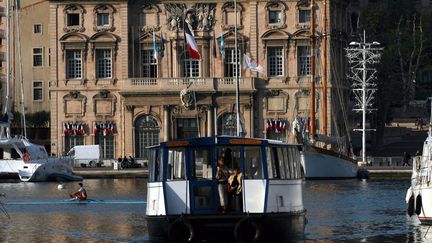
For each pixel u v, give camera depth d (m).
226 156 75.38
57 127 181.75
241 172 75.25
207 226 74.25
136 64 181.88
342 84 185.00
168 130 178.50
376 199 114.06
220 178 75.12
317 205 107.81
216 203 75.12
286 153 77.94
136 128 179.62
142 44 181.88
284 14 180.00
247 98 178.25
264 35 180.00
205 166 75.56
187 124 179.12
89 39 181.12
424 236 82.50
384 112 195.38
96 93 180.88
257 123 179.62
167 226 74.75
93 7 181.50
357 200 113.06
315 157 143.62
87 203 112.44
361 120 198.88
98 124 180.75
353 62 175.00
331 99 179.12
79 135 181.38
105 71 181.88
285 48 179.75
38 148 151.50
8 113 153.38
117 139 180.62
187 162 75.50
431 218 87.31
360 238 81.44
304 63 180.00
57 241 81.25
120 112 180.62
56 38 181.75
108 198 118.62
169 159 75.94
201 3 181.12
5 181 148.88
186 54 181.00
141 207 107.50
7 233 86.44
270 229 74.44
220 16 181.12
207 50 181.00
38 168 148.12
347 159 146.25
